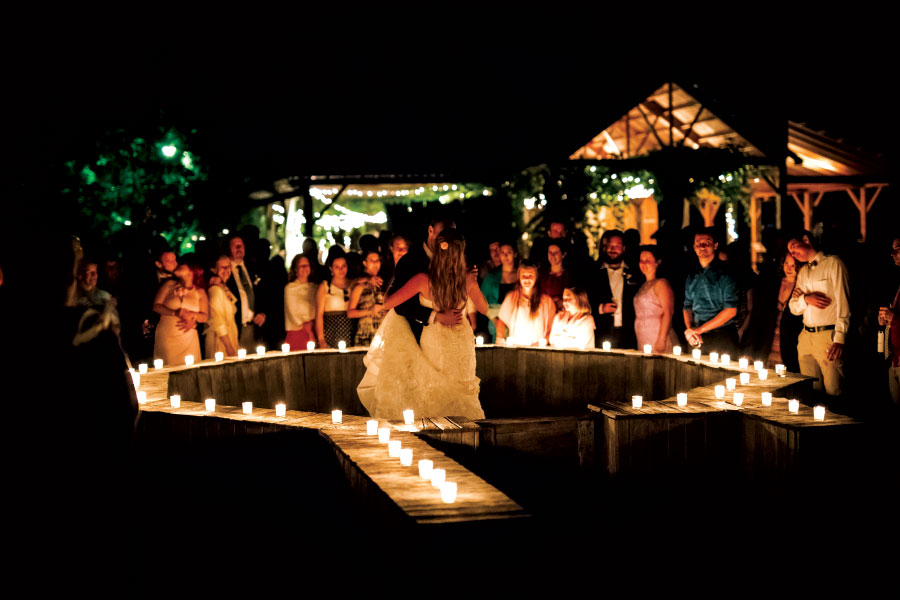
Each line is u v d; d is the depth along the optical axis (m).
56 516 3.51
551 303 8.71
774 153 16.34
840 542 4.59
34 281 3.57
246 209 15.02
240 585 3.85
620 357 7.95
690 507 5.25
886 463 4.84
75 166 10.26
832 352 7.74
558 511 4.96
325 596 3.71
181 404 6.18
